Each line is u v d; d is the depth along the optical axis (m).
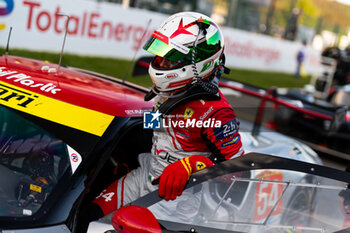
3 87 2.67
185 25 2.61
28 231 2.12
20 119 2.49
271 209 2.36
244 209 2.31
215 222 2.29
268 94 4.58
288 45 19.41
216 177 2.25
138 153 3.05
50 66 3.37
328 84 9.72
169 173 2.28
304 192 2.38
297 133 4.89
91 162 2.40
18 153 2.43
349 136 5.66
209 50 2.65
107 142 2.51
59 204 2.24
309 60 20.64
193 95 2.57
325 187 2.38
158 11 14.66
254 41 17.53
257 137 4.11
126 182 2.85
